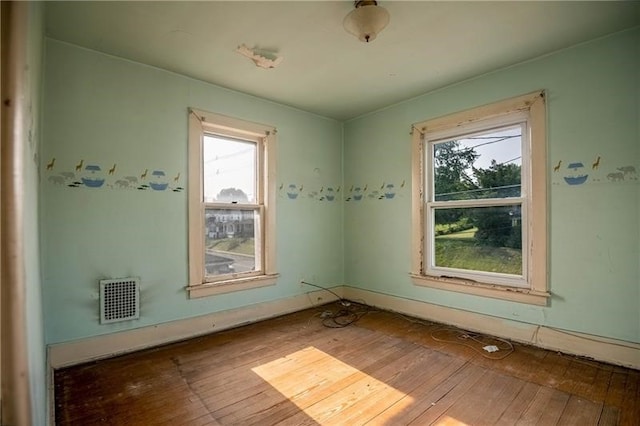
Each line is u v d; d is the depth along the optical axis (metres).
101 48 2.35
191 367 2.23
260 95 3.28
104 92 2.42
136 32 2.15
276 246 3.48
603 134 2.25
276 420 1.65
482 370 2.16
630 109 2.15
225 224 3.15
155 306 2.64
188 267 2.82
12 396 0.73
